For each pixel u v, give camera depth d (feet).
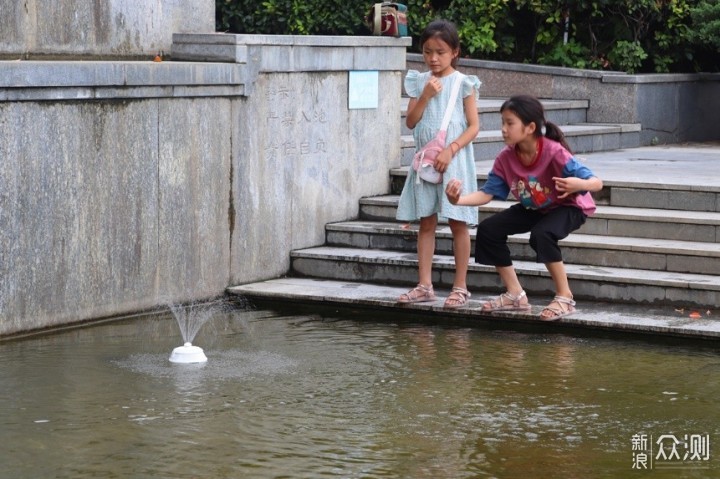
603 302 26.96
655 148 45.57
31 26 25.96
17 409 19.19
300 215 31.86
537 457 17.01
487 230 25.66
